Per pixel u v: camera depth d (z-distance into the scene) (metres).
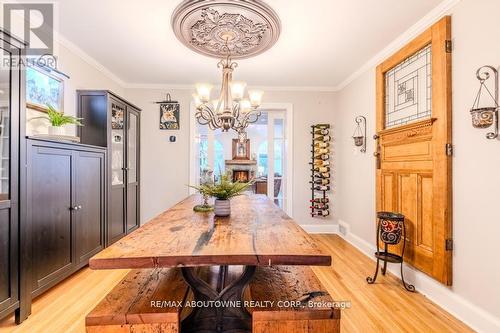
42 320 1.94
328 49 3.03
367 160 3.47
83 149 2.66
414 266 2.49
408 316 2.03
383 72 3.04
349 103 4.02
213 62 3.43
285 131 4.74
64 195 2.40
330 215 4.50
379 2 2.15
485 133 1.81
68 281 2.58
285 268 1.91
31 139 2.02
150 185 4.38
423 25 2.41
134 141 3.99
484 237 1.82
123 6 2.21
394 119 2.90
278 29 2.36
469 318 1.92
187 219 2.02
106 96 3.09
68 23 2.48
